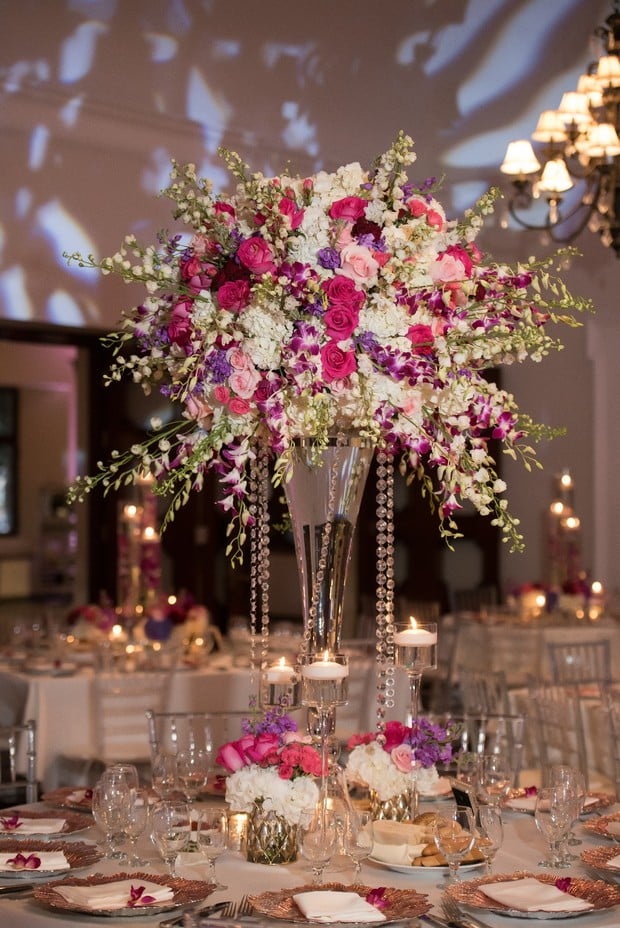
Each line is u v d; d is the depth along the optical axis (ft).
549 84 28.02
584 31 27.17
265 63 25.52
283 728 9.57
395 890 8.23
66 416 57.88
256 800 9.20
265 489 10.00
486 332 9.27
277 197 9.05
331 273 8.98
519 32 26.94
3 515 56.08
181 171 9.61
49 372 53.72
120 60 24.13
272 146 26.48
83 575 30.25
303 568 9.39
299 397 8.99
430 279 9.09
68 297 24.86
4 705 19.43
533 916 7.78
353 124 27.09
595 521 31.71
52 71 23.63
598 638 25.16
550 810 9.02
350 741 10.32
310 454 9.21
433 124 27.91
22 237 24.27
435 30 26.43
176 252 9.59
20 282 24.26
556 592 26.40
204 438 9.24
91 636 21.67
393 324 8.90
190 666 19.90
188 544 29.37
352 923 7.57
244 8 24.41
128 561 21.58
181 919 7.63
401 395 8.96
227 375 9.04
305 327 8.87
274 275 8.96
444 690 24.73
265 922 7.66
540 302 9.44
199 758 10.12
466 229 9.62
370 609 30.96
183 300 9.37
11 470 56.24
